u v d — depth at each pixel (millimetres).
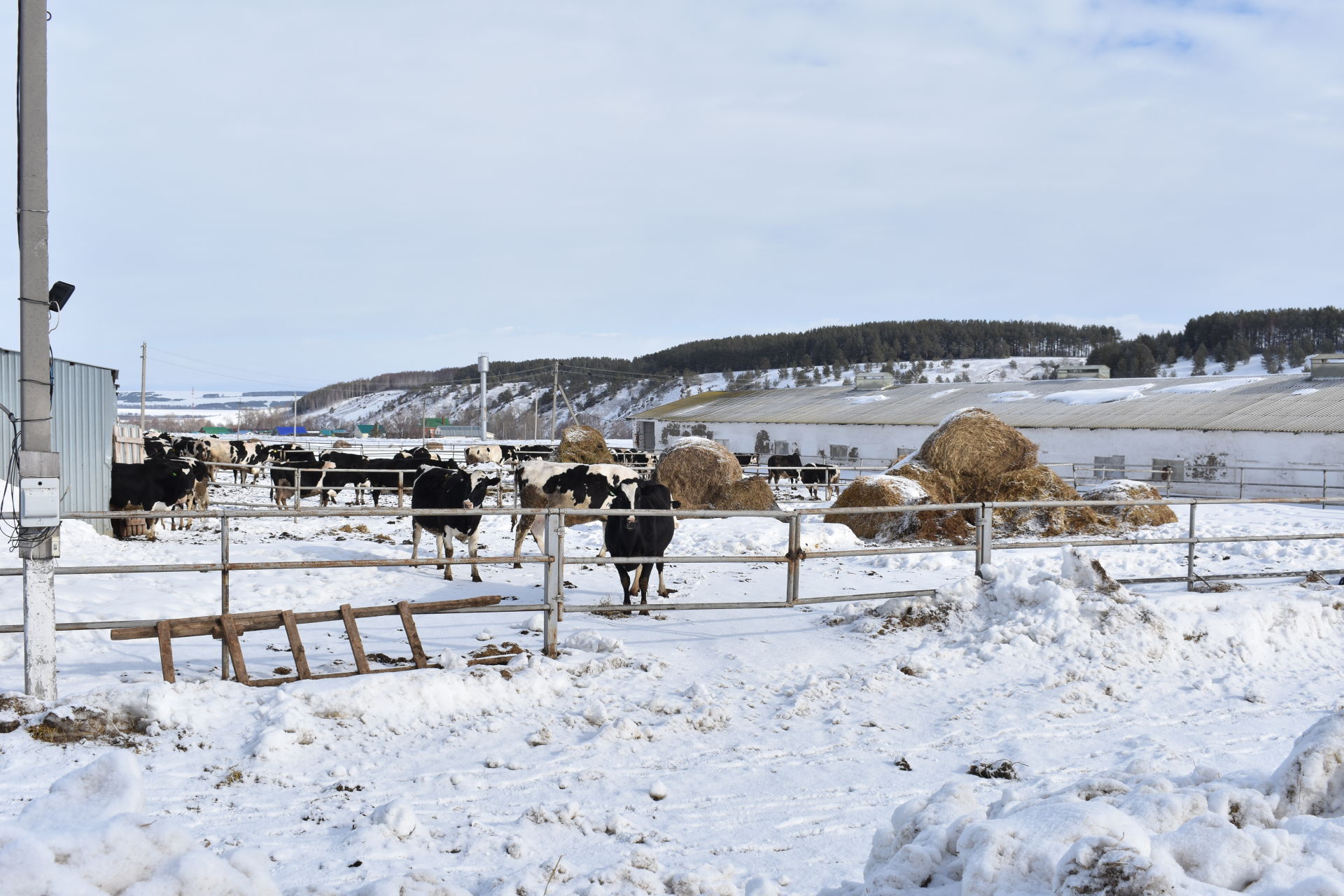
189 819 4863
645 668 7789
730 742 6305
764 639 8820
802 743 6328
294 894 3920
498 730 6328
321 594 10398
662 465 23359
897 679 7707
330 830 4812
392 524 20188
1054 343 197500
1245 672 8102
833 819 5160
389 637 8492
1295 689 7738
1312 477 29250
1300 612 9133
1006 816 3359
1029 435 38688
